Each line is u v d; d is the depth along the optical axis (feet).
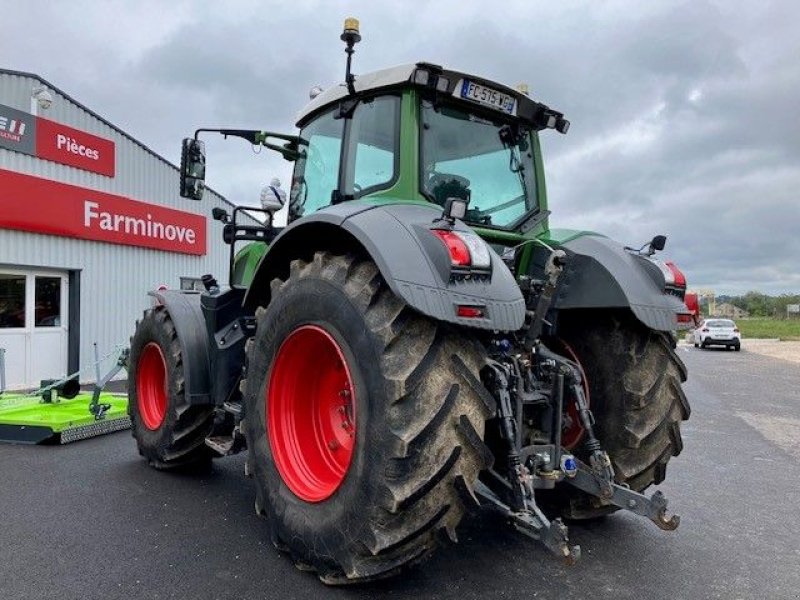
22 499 12.71
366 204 9.02
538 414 9.92
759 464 18.06
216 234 49.62
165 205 44.34
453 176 10.63
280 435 9.77
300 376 9.89
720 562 10.33
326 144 12.05
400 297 7.32
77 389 21.68
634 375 10.50
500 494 8.52
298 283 9.41
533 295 10.56
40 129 35.29
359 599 8.49
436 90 10.18
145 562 9.58
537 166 12.16
